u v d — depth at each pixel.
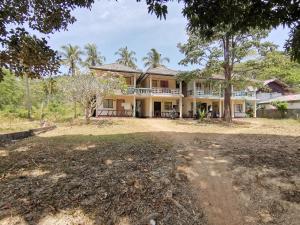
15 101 38.19
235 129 16.20
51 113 31.11
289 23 5.72
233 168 6.29
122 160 6.85
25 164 6.47
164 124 19.36
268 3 5.60
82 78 18.83
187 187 5.31
